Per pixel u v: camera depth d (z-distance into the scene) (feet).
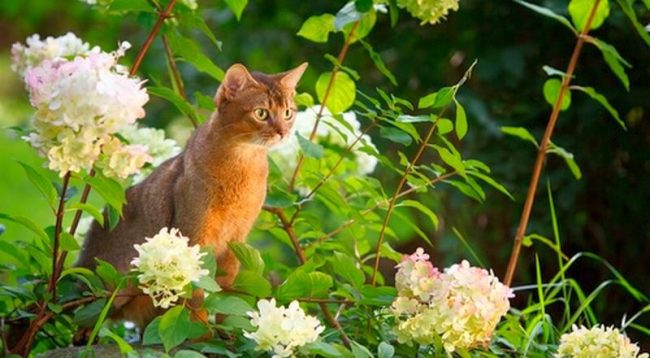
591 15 24.66
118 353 20.93
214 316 23.76
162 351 20.76
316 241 25.54
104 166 18.98
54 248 20.58
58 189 23.67
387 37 37.14
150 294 19.06
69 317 23.62
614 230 35.94
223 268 22.84
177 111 40.34
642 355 21.65
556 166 35.47
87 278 21.90
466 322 20.35
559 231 35.22
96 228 24.44
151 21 25.57
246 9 39.52
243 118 22.13
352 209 24.35
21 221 20.57
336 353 19.38
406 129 22.52
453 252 37.29
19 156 58.85
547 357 22.88
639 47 34.37
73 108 18.04
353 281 21.67
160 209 22.85
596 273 36.45
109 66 19.03
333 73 25.04
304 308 24.26
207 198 22.16
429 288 20.72
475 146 36.32
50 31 54.90
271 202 24.16
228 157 22.11
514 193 35.17
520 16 35.42
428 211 24.35
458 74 37.63
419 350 21.89
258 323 19.21
